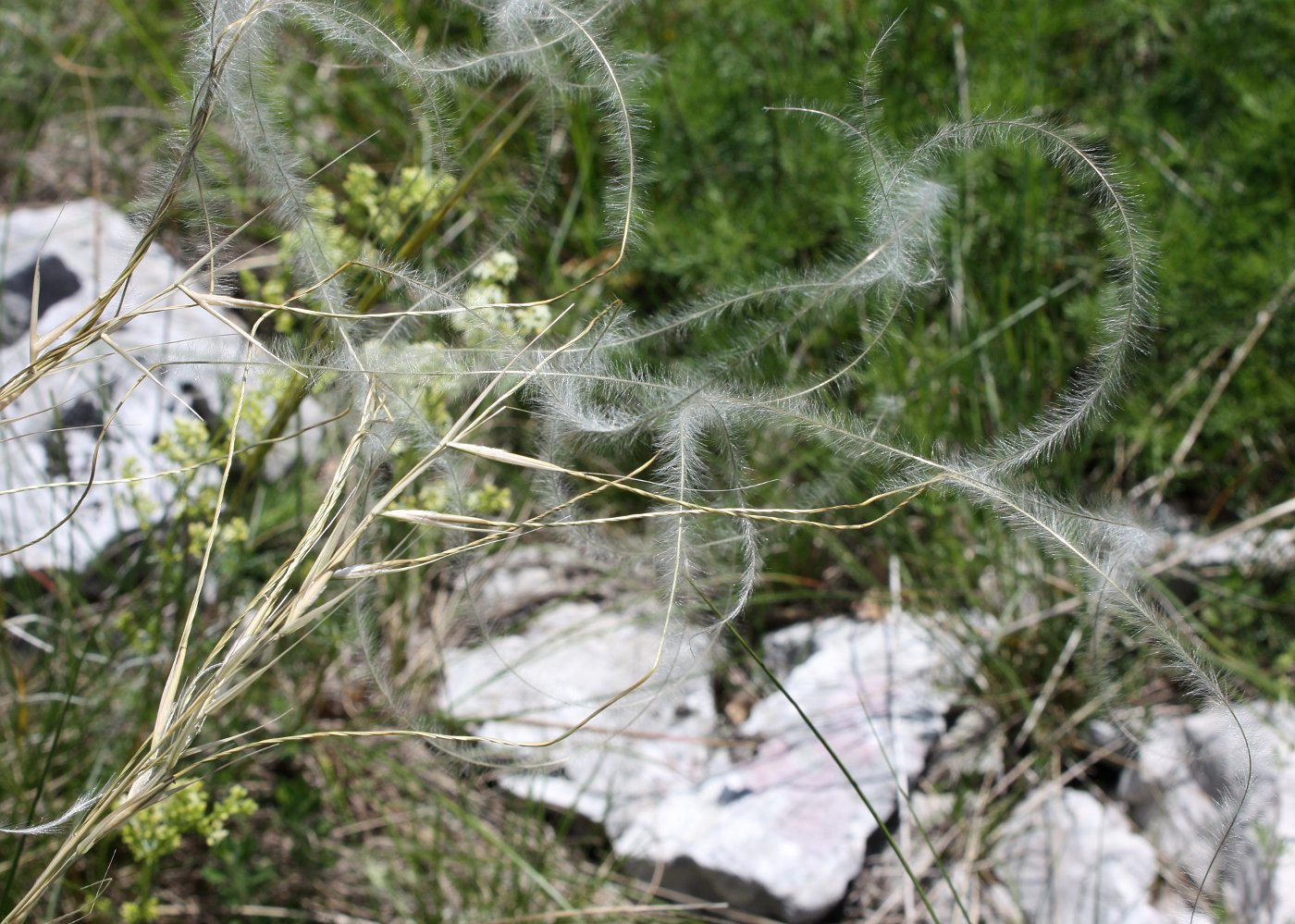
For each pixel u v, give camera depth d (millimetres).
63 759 2383
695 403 1496
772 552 2873
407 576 2789
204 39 1450
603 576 2883
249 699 2498
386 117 3514
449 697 2707
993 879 2457
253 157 1614
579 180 3248
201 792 2016
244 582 2680
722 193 3328
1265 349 2963
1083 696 2639
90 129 3625
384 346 1691
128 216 1564
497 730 2652
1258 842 2217
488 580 3039
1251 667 2584
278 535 2900
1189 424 2980
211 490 2223
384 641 2717
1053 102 3301
